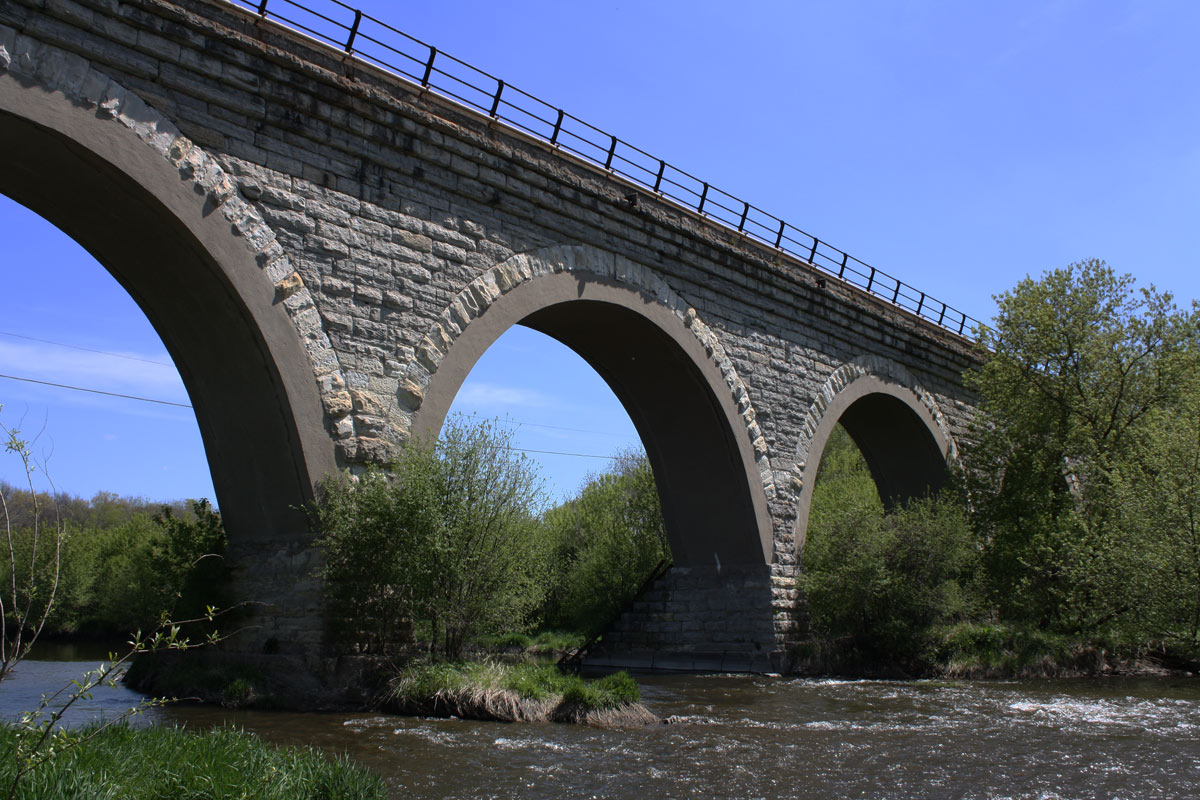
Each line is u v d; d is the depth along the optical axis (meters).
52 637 36.78
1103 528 24.62
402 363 15.38
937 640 23.31
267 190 14.05
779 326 23.95
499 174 17.27
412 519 13.97
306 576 14.20
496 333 16.89
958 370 30.77
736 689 19.00
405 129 15.77
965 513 28.03
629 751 11.48
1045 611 26.75
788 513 23.45
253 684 13.71
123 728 8.34
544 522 16.34
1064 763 11.35
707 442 22.52
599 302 19.19
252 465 14.88
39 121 11.72
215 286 13.65
